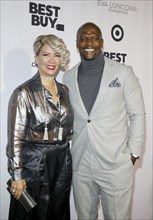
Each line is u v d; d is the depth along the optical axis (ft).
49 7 6.44
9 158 4.84
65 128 5.15
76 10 6.67
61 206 5.37
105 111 5.29
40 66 5.01
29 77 6.41
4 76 6.23
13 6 6.16
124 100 5.48
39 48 4.97
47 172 5.00
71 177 5.39
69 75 5.64
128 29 7.20
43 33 6.43
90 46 5.23
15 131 4.74
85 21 6.77
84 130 5.36
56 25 6.53
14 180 4.76
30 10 6.28
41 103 4.88
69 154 5.38
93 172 5.54
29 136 4.92
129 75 5.36
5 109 6.31
